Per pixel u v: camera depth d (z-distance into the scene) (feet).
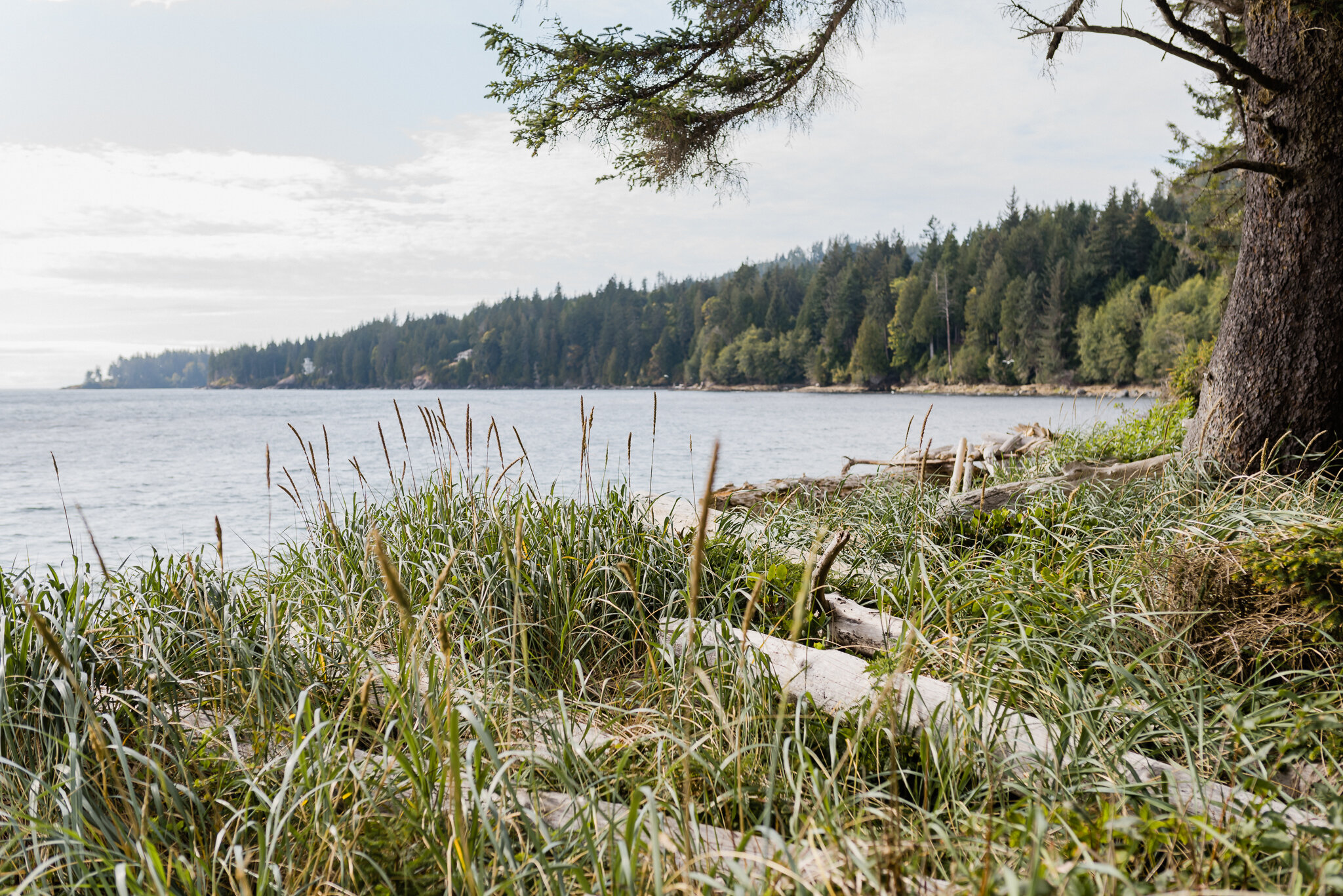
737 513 18.49
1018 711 8.58
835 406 192.95
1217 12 22.62
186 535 36.37
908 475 27.68
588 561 13.71
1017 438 41.68
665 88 29.73
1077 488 20.24
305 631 12.48
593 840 6.34
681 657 10.36
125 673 10.71
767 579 14.89
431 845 6.68
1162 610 11.78
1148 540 14.40
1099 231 273.33
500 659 11.87
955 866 6.01
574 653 12.51
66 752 9.17
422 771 7.38
